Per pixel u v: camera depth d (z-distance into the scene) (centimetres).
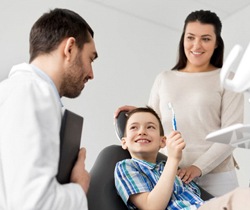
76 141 73
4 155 61
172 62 286
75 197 65
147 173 106
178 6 263
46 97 66
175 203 99
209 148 121
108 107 253
